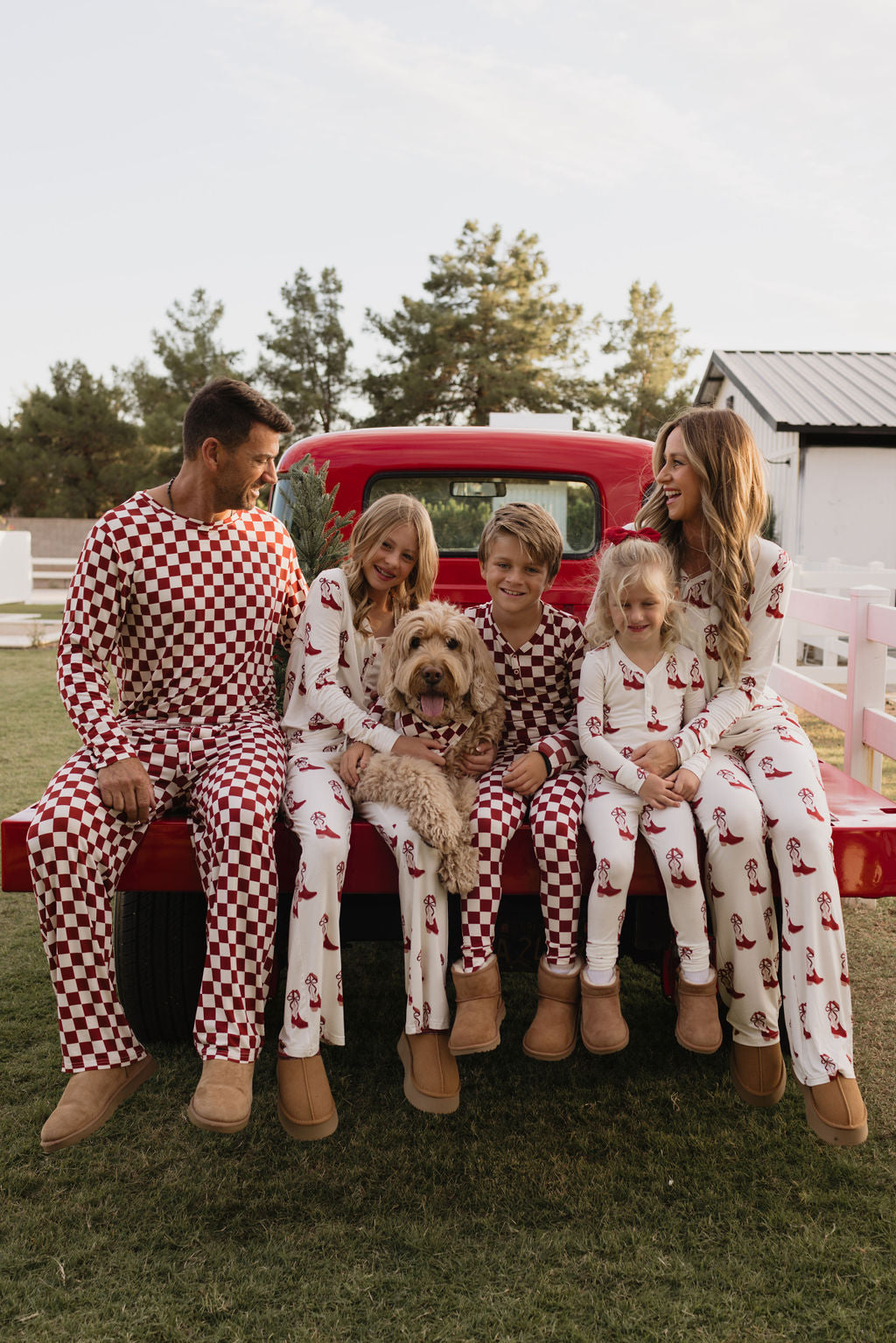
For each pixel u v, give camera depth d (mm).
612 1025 2217
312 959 2162
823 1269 1889
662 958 2604
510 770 2418
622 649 2465
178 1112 2475
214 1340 1720
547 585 2594
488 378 28969
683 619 2490
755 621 2521
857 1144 2078
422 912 2205
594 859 2289
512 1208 2092
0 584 16281
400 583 2707
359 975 3408
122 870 2289
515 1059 2791
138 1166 2248
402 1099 2562
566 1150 2312
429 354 29500
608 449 3967
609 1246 1960
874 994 3141
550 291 31031
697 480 2514
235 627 2588
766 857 2303
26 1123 2408
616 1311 1782
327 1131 2131
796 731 2559
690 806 2336
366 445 3959
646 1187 2160
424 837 2188
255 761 2373
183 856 2314
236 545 2594
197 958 2643
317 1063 2160
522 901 2510
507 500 3994
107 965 2164
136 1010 2660
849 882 2275
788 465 14094
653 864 2287
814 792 2275
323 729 2645
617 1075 2682
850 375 15992
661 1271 1886
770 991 2266
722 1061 2758
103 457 35188
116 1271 1898
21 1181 2180
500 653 2664
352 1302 1812
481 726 2588
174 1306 1799
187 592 2516
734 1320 1759
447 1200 2119
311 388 31688
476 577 3986
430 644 2451
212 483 2520
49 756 6102
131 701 2633
